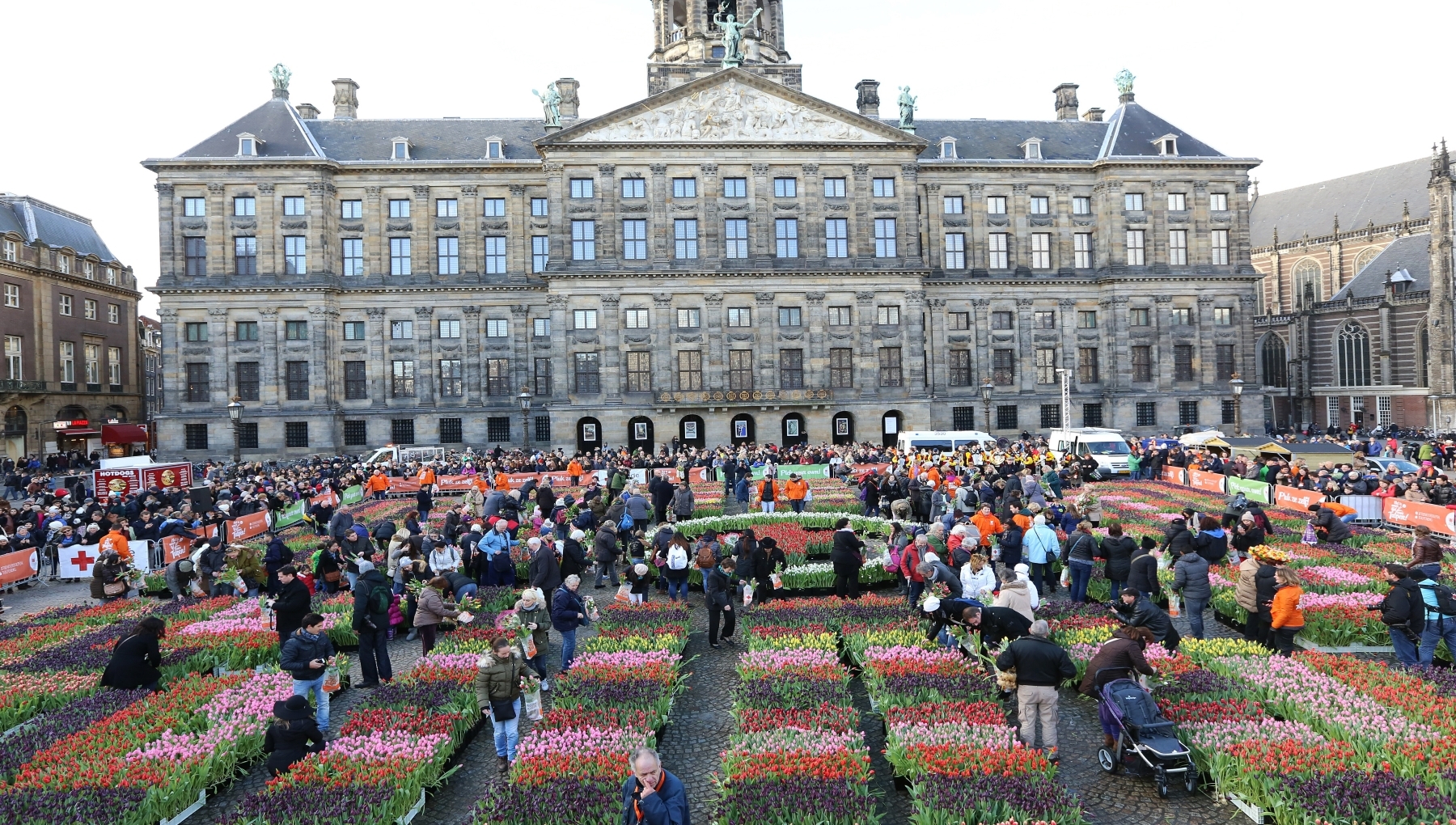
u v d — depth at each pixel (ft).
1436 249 257.14
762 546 73.36
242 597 79.36
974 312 247.50
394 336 236.22
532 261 239.09
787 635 60.80
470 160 236.84
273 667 58.80
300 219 228.22
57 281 259.19
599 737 43.19
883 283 228.43
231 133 232.73
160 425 226.17
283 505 126.11
